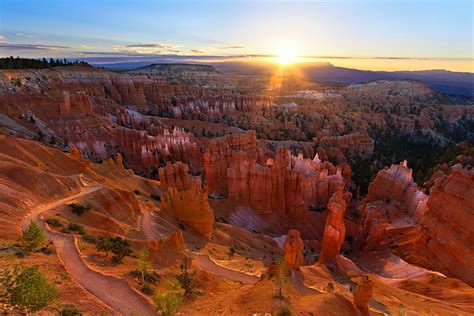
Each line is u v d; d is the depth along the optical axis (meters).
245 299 25.17
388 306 34.94
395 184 89.94
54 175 46.75
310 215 94.50
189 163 131.00
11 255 24.78
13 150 50.12
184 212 59.25
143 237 43.59
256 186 91.00
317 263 55.84
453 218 57.44
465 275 52.34
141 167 122.25
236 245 61.78
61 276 23.83
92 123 127.75
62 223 36.00
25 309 16.66
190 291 26.53
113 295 22.64
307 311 22.75
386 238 70.75
